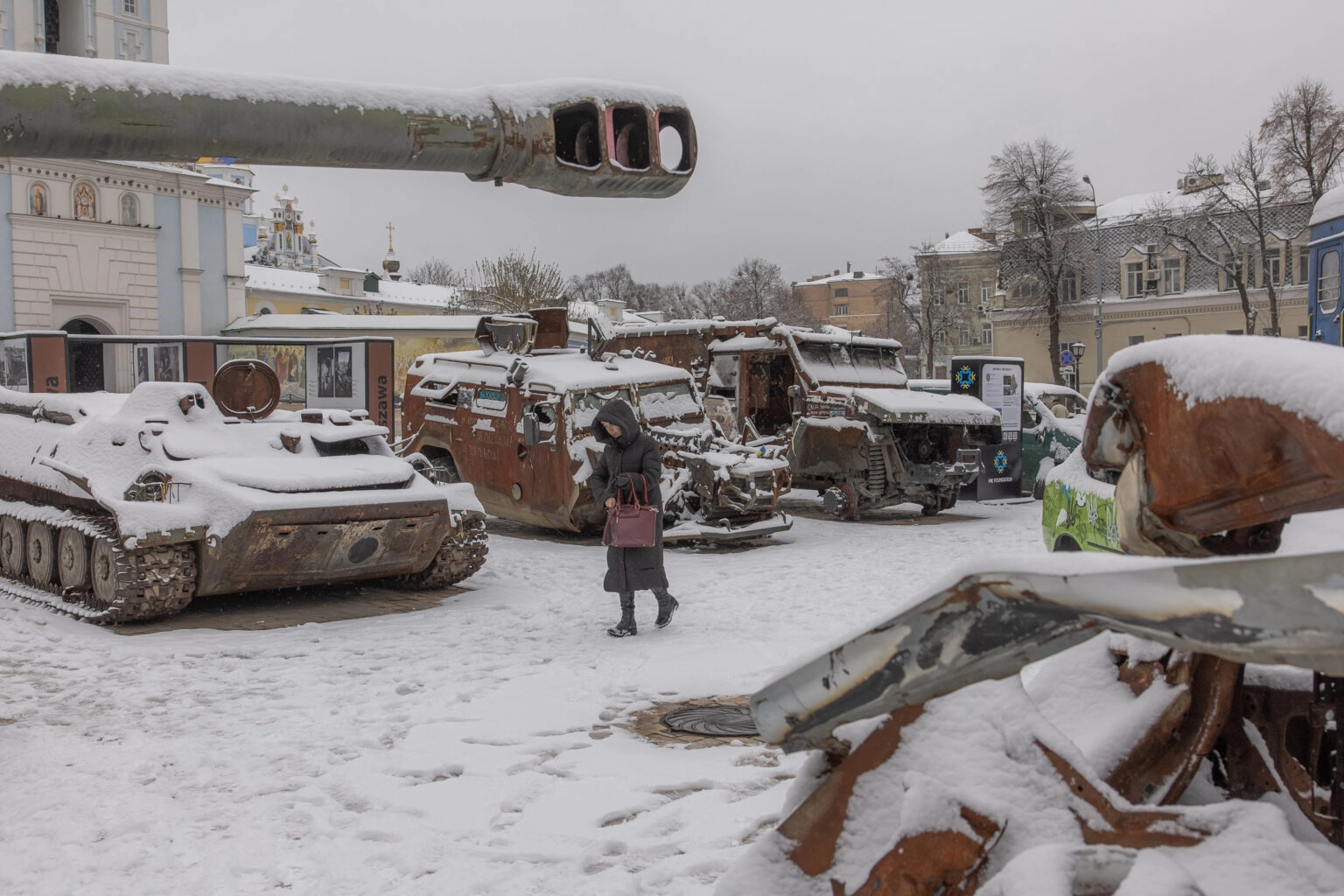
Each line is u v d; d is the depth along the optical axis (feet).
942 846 6.24
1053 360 160.76
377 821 14.01
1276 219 156.04
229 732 18.03
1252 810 6.25
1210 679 7.20
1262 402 5.92
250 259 231.09
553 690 20.57
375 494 28.73
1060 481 24.81
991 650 5.87
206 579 27.30
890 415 47.42
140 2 117.50
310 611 29.22
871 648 6.24
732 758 16.51
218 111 6.25
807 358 52.16
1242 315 164.76
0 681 21.45
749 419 51.55
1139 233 177.78
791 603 29.25
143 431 28.73
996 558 5.83
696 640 24.64
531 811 14.34
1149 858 5.96
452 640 25.26
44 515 29.84
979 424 49.21
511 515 45.06
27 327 126.31
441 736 17.69
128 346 63.00
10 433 33.76
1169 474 6.69
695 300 242.99
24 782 15.46
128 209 134.51
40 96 5.89
